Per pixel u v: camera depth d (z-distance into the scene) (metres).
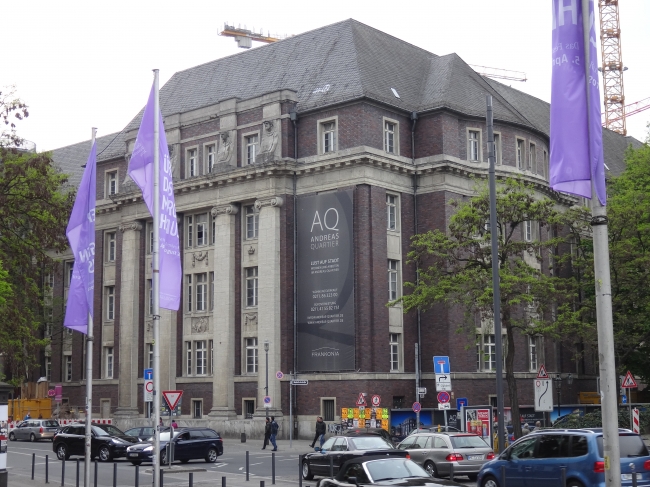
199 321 59.62
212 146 60.44
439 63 61.84
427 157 56.03
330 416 52.72
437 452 30.62
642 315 46.94
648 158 57.16
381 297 53.12
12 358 42.31
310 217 54.81
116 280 66.62
